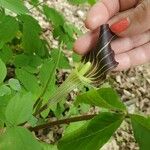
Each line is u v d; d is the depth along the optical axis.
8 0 0.16
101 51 0.18
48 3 0.39
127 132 0.32
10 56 0.21
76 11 0.41
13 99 0.15
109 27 0.18
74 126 0.21
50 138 0.27
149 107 0.36
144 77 0.38
